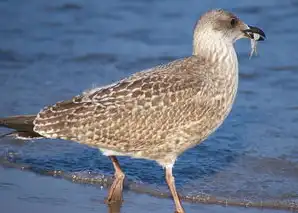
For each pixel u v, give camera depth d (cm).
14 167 1623
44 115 1441
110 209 1466
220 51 1482
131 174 1588
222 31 1491
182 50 2131
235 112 1828
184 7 2353
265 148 1667
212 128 1475
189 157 1645
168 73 1451
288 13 2275
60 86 1948
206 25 1491
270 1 2330
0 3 2409
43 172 1603
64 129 1432
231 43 1505
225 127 1766
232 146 1688
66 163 1634
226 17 1503
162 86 1432
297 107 1834
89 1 2405
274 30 2202
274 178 1550
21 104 1848
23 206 1470
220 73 1470
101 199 1502
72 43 2181
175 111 1429
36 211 1450
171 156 1473
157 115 1426
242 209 1451
